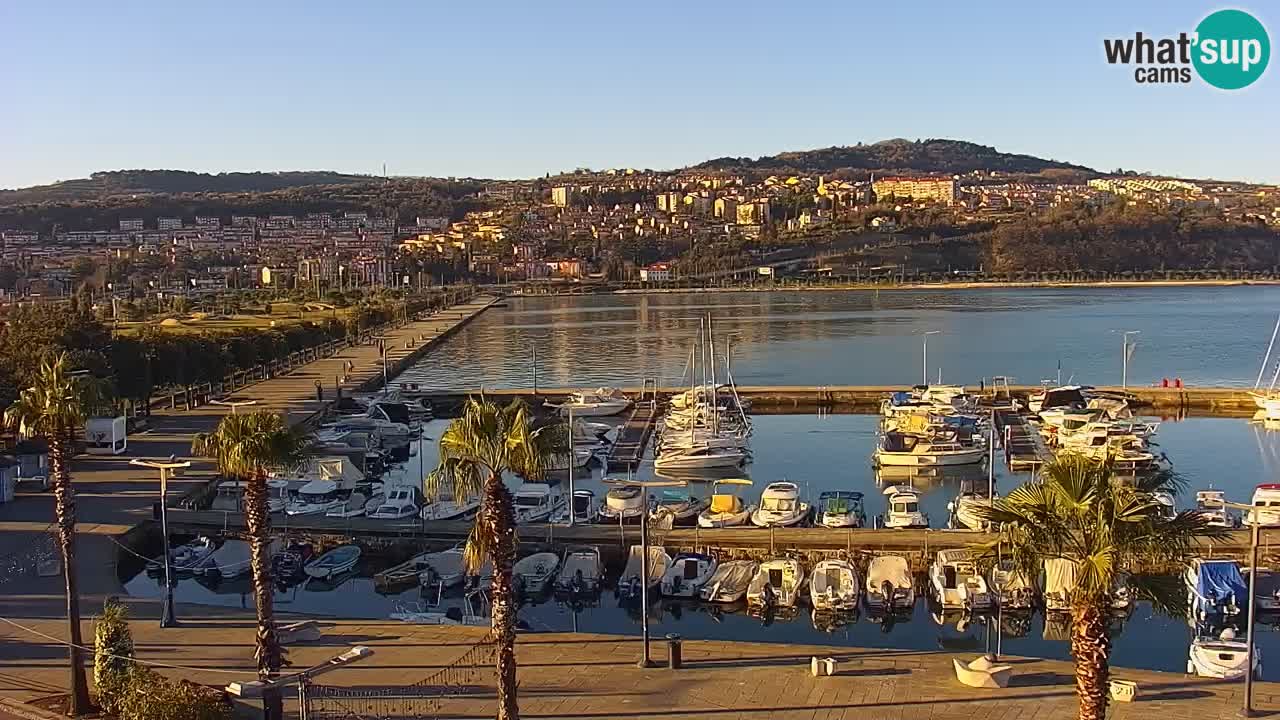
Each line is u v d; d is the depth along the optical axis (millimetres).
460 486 31047
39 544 58781
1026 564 25359
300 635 43406
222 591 59125
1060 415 107375
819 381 154000
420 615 51812
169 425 102500
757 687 37031
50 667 40000
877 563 57688
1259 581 52281
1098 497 24750
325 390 131625
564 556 60875
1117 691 34969
